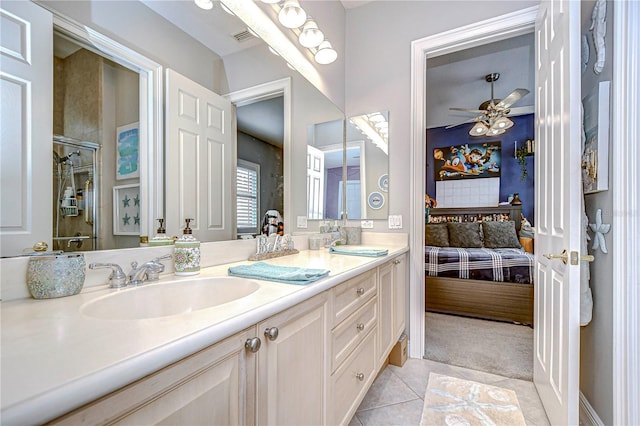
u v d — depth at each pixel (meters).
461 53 3.14
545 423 1.48
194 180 1.27
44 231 0.80
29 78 0.78
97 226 0.91
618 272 1.24
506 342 2.50
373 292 1.56
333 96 2.39
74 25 0.88
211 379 0.60
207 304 1.03
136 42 1.06
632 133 1.22
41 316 0.63
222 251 1.35
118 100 1.00
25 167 0.77
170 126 1.17
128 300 0.86
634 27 1.23
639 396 1.18
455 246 4.39
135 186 1.04
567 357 1.22
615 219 1.26
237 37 1.50
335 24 2.40
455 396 1.71
